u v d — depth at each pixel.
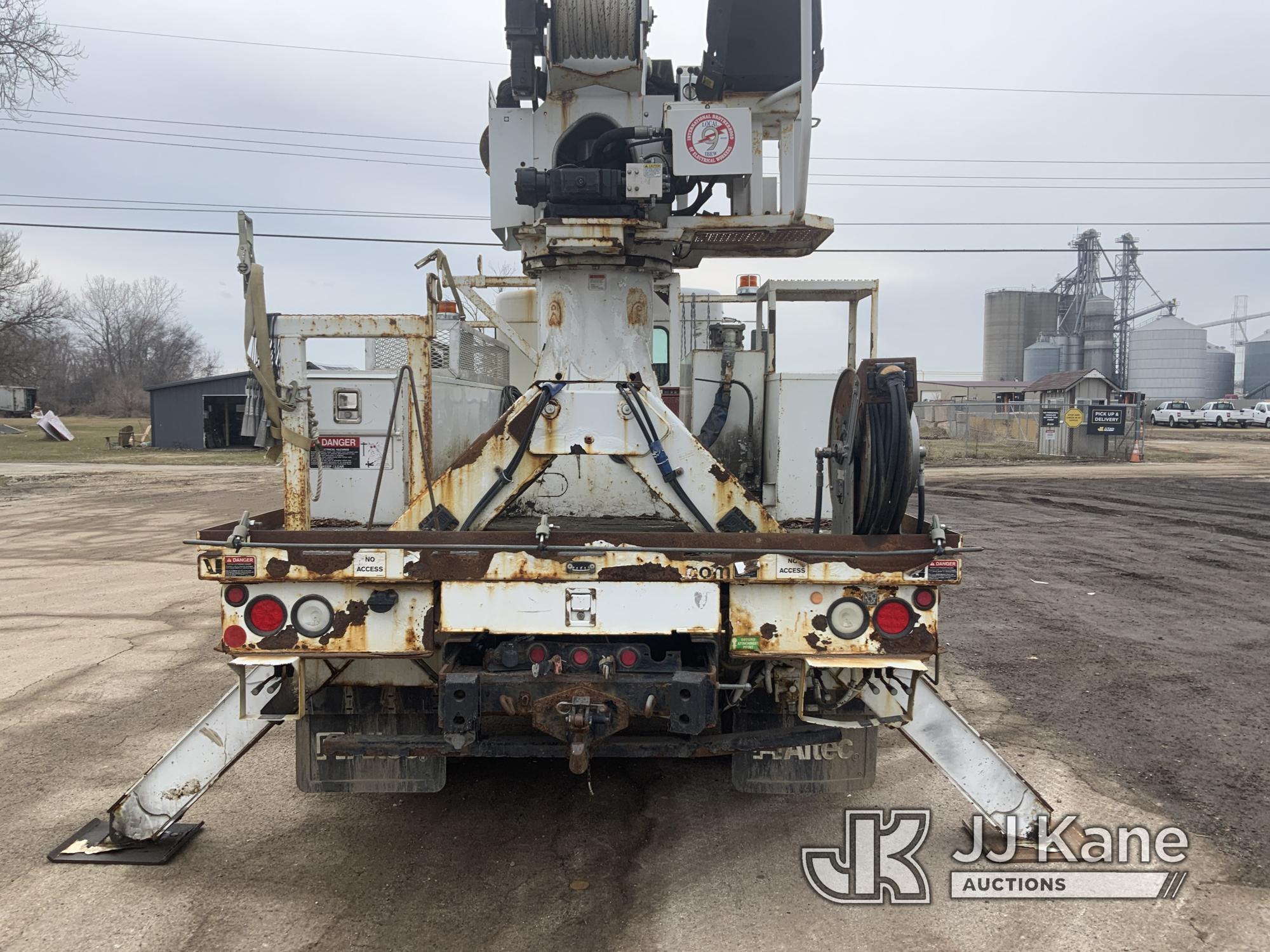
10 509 15.08
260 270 2.82
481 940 2.70
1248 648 6.11
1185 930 2.78
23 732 4.52
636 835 3.43
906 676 3.07
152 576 9.05
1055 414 27.50
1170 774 3.97
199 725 3.17
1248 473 21.22
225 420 32.72
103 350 80.69
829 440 3.55
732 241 3.71
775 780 3.14
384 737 2.88
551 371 3.55
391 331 3.19
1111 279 78.75
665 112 3.35
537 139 3.67
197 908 2.87
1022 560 9.72
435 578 2.74
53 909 2.86
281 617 2.79
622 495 4.00
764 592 2.77
